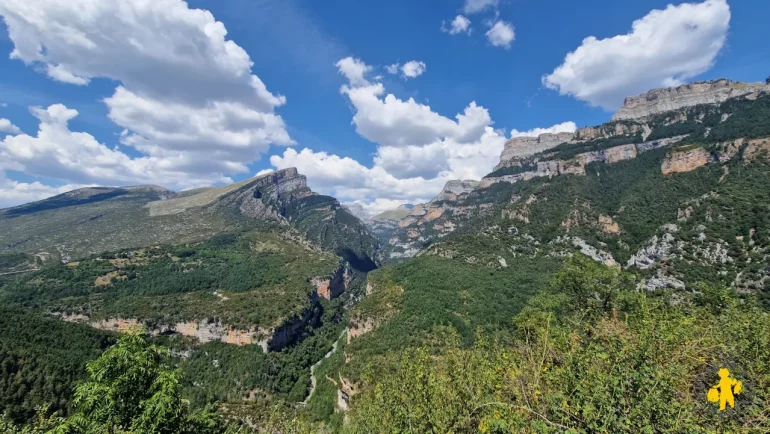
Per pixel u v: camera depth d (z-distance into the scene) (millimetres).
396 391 16234
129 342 15734
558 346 14711
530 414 11062
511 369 13703
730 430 8703
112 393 14555
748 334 15656
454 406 13648
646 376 9625
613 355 11086
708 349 12398
